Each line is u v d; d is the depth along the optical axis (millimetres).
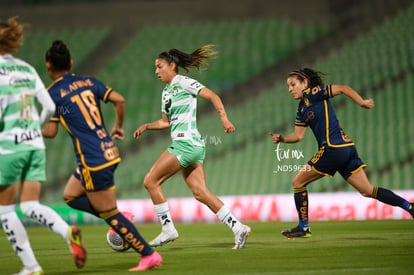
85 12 89562
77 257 19297
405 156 62562
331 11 84562
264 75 78375
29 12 89688
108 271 21609
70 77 21047
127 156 70375
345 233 33688
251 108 73625
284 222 45156
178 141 27312
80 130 20594
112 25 88875
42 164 19922
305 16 85500
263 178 63344
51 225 19578
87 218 49188
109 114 74688
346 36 80688
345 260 23094
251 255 25188
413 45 76062
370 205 44344
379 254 24578
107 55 84688
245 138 69062
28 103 19625
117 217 20906
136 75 80688
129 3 88938
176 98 27312
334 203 45062
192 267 22094
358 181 29797
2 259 25938
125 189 65688
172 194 62219
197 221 48031
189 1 88062
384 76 72750
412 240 29484
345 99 70500
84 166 20531
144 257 21250
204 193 27516
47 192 67375
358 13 82938
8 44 19703
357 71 74188
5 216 19625
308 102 29719
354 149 29609
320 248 26891
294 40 82125
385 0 82312
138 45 85125
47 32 88625
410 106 68375
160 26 87438
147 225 46938
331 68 75625
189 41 84312
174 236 28125
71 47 86250
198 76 78188
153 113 74688
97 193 20688
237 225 27406
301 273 20266
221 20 87312
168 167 27375
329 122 29406
